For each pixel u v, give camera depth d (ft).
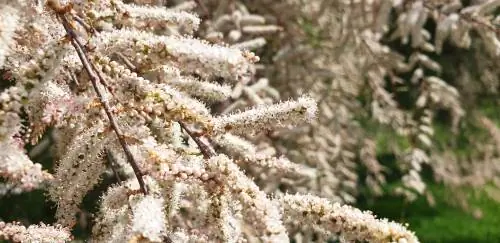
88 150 6.22
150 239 4.48
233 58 5.04
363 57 20.04
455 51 22.22
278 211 5.67
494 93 23.76
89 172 6.39
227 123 6.15
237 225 5.69
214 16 15.99
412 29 14.97
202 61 5.07
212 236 5.72
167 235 5.55
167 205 5.65
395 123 21.54
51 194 6.41
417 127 20.24
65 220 6.45
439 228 28.48
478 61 22.08
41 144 12.87
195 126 6.94
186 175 5.29
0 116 4.77
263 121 6.17
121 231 5.70
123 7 6.39
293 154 17.40
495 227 27.84
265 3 18.24
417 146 20.06
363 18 17.98
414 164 19.27
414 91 20.71
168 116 5.59
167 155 5.47
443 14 14.75
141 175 5.28
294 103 6.19
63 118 5.84
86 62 5.52
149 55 5.35
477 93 23.54
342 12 18.47
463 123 23.00
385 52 19.13
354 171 22.68
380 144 23.80
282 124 6.24
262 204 5.33
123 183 6.06
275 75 18.19
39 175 4.60
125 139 5.44
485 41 14.88
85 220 13.47
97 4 6.07
